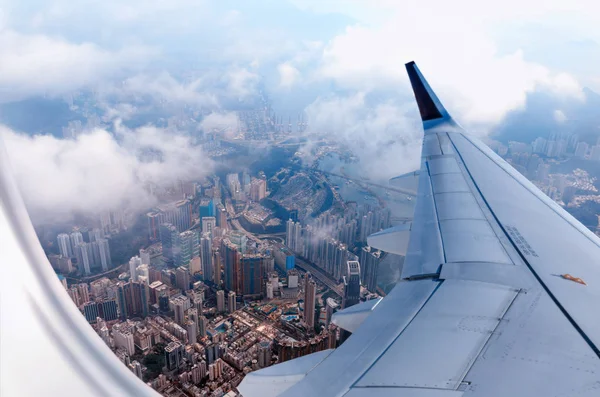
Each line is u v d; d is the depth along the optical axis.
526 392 1.54
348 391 1.56
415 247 3.09
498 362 1.72
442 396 1.51
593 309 2.20
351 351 1.83
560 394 1.54
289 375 1.75
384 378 1.62
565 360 1.74
